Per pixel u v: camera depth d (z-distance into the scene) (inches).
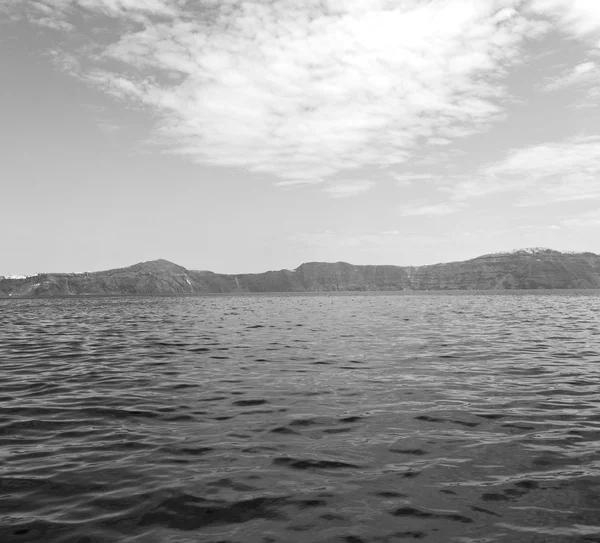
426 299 7327.8
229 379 826.8
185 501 357.1
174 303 6063.0
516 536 307.1
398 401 663.8
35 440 503.5
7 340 1487.5
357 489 377.4
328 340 1437.0
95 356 1119.0
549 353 1133.1
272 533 311.0
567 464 429.4
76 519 331.3
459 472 411.5
